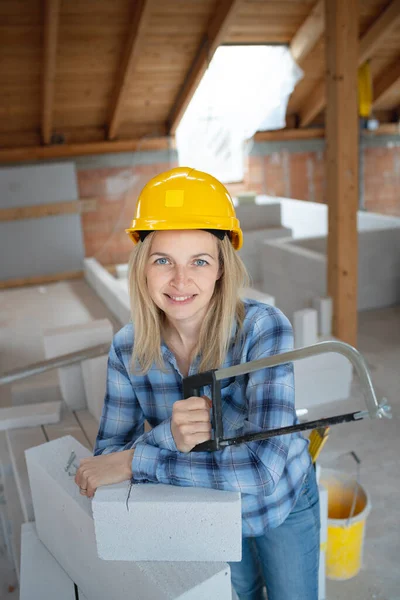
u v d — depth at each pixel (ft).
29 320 16.21
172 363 3.72
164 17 16.61
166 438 3.48
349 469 8.68
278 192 26.50
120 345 3.89
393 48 20.74
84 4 15.28
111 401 4.03
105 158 23.38
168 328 3.77
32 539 5.16
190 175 3.42
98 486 3.74
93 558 4.14
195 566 3.59
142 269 3.48
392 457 8.95
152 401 3.92
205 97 22.07
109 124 22.26
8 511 7.48
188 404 3.22
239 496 3.45
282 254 16.19
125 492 3.62
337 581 6.48
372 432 9.70
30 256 21.07
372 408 2.58
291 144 26.08
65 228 21.24
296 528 3.78
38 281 21.15
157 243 3.34
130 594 3.80
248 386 3.40
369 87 21.04
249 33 18.54
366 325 14.99
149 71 19.51
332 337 12.40
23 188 20.47
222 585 3.58
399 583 6.38
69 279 21.33
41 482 4.70
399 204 28.40
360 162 27.17
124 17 16.14
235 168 25.77
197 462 3.41
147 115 22.82
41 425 7.89
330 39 11.07
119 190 23.97
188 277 3.32
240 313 3.58
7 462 7.89
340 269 12.09
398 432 9.66
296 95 23.81
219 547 3.54
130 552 3.69
